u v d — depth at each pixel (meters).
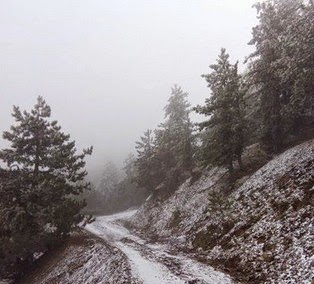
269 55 24.06
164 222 34.31
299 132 27.28
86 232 38.31
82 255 25.86
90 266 22.73
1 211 26.19
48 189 27.86
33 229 27.72
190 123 38.12
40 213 27.28
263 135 26.75
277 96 25.02
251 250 16.23
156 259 19.80
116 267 18.80
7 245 26.27
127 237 33.16
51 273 25.95
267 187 20.94
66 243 30.61
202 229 23.95
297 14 23.41
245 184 24.31
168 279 15.07
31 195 27.62
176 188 41.16
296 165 20.09
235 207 22.19
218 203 21.92
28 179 28.62
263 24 24.75
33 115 30.69
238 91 25.94
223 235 20.45
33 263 30.41
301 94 19.98
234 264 16.30
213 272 15.91
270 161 24.72
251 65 25.50
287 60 19.33
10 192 27.58
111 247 25.06
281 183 19.78
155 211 40.78
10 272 28.98
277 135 26.19
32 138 29.72
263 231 16.92
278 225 16.30
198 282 14.31
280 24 23.92
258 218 18.59
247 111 29.52
